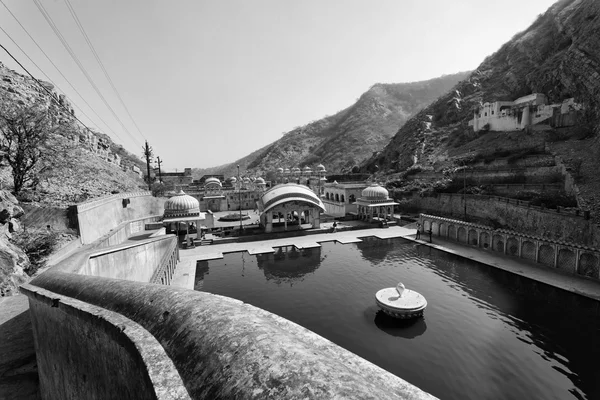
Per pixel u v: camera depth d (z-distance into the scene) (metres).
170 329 3.25
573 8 57.69
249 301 20.31
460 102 73.00
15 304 10.60
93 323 4.29
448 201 44.09
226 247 33.09
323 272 25.62
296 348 2.38
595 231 24.89
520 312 18.28
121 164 66.19
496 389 12.20
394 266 26.70
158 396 2.31
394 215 48.06
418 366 13.57
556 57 54.34
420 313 17.47
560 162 35.44
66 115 49.69
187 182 78.56
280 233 37.31
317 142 169.62
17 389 6.99
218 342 2.62
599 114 37.75
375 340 15.55
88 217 24.23
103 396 4.43
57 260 16.89
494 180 42.09
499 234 28.92
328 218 45.41
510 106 56.41
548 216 29.45
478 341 15.41
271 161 160.25
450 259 28.22
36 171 26.78
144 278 18.89
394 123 142.62
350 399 1.67
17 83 40.72
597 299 18.75
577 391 12.08
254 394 1.90
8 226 16.78
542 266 24.77
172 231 36.41
